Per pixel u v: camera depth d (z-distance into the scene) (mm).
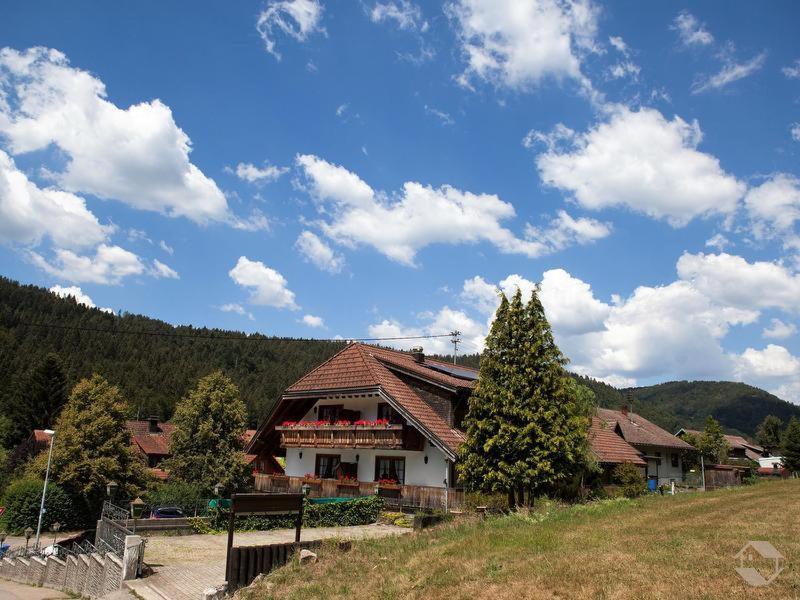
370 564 13234
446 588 10578
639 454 43000
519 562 11406
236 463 41500
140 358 118250
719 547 11523
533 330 22969
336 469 31812
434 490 25844
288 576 12883
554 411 21938
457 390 28719
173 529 21250
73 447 38812
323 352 152875
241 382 119062
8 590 20797
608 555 11328
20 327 111500
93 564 17094
